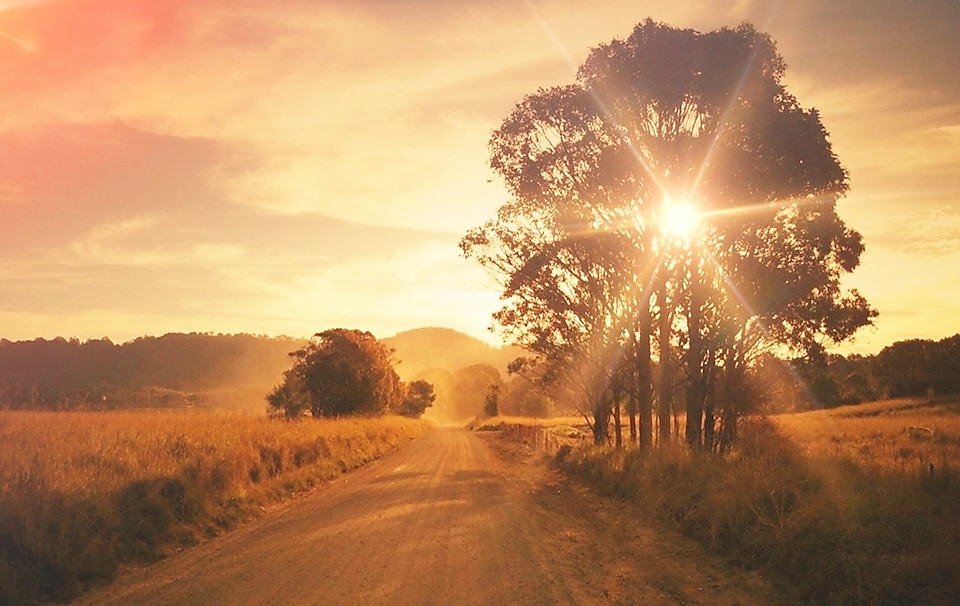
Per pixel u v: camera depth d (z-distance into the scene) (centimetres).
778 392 2456
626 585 1002
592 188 2566
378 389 6100
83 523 1088
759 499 1219
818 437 2617
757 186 2167
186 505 1388
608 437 3262
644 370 2694
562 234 2762
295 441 2480
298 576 995
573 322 3067
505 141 2706
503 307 3247
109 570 1040
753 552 1124
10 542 977
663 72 2280
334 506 1745
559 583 989
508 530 1424
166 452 1644
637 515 1638
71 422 1916
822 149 2153
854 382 6894
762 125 2175
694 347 2420
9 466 1205
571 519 1611
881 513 1012
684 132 2359
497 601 884
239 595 896
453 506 1767
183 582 975
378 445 4178
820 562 966
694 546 1263
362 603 858
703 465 1648
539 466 3231
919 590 840
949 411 4756
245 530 1404
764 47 2266
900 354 6762
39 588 929
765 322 2300
